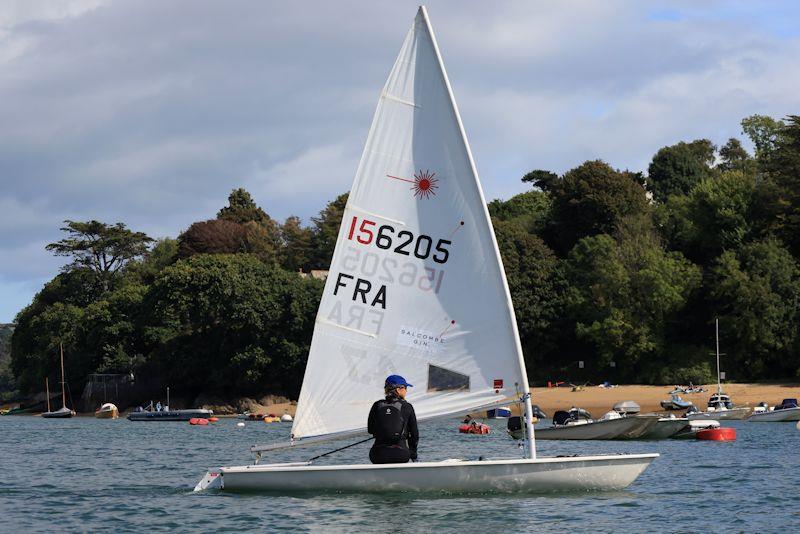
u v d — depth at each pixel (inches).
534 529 670.5
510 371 802.8
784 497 874.1
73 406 4990.2
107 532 678.5
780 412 2711.6
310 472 786.8
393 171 819.4
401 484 776.9
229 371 4298.7
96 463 1358.3
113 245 6200.8
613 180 4635.8
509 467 784.3
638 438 1900.8
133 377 4638.3
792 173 4104.3
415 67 819.4
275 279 4448.8
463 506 745.6
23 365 5885.8
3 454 1601.9
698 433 1860.2
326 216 5964.6
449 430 2600.9
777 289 3673.7
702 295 3951.8
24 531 691.4
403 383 790.5
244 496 803.4
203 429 2933.1
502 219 5457.7
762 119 5634.8
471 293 808.9
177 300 4507.9
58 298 6053.2
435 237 815.1
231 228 6122.1
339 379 816.9
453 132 813.9
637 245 4028.1
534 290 4148.6
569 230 4690.0
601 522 700.0
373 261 820.6
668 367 3779.5
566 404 3427.7
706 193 4281.5
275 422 3673.7
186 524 692.7
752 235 4072.3
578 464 797.2
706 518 745.6
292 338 4323.3
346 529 663.8
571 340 4220.0
